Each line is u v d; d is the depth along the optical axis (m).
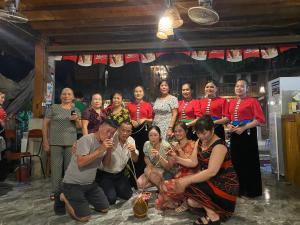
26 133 5.51
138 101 4.23
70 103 3.75
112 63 5.55
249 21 4.82
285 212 3.07
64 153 3.68
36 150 5.21
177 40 5.27
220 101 3.78
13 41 6.07
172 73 10.47
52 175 3.60
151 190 4.00
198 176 2.60
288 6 4.27
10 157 4.71
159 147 3.49
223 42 5.06
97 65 8.24
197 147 2.88
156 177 3.52
